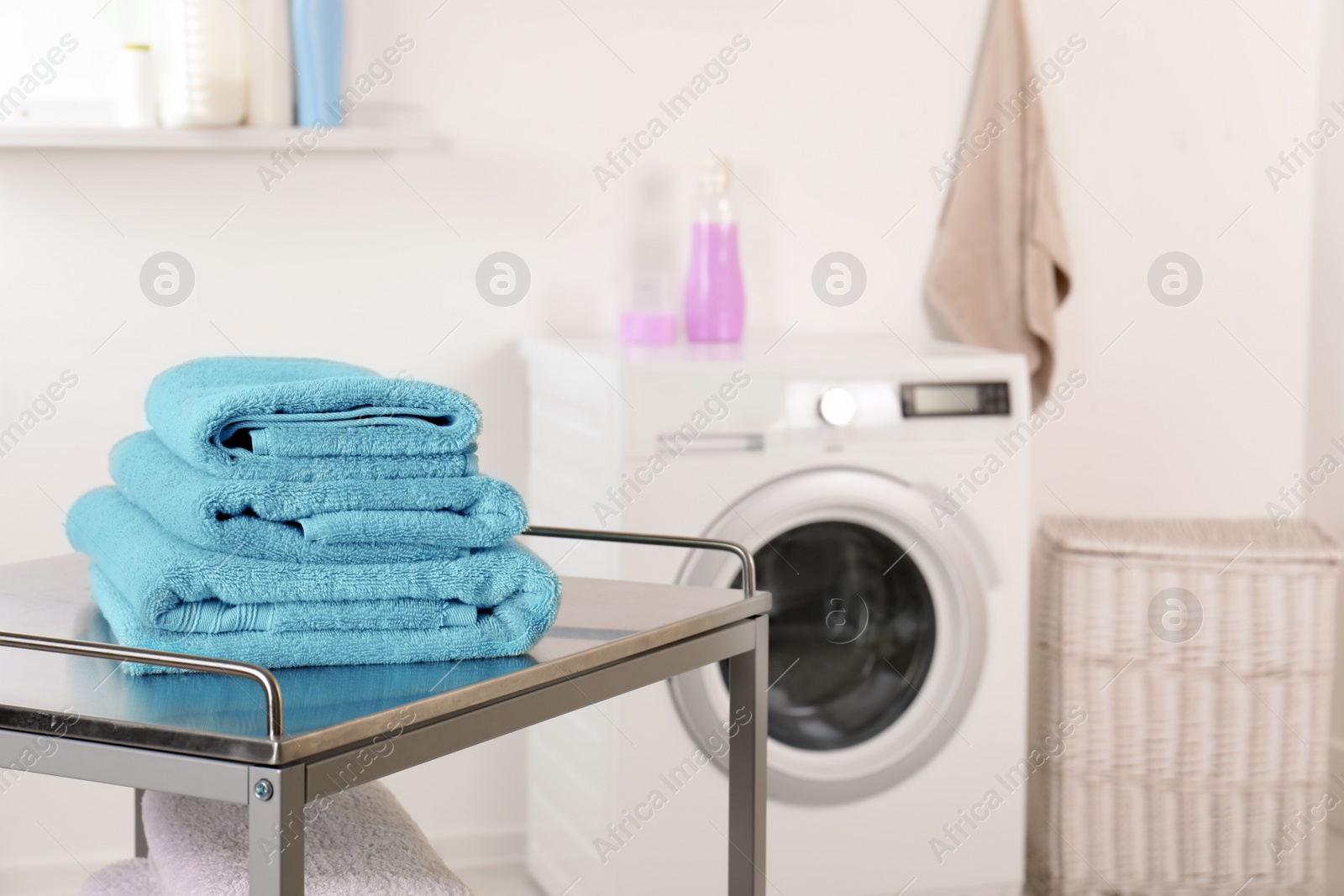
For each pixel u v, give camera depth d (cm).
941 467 191
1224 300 255
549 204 219
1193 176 251
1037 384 239
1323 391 253
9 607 85
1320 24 252
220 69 189
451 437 77
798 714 193
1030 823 221
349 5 205
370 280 212
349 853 81
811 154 231
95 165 198
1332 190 250
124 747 60
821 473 185
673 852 183
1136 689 205
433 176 213
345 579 72
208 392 80
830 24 230
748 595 91
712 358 183
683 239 226
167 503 74
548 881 211
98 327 201
